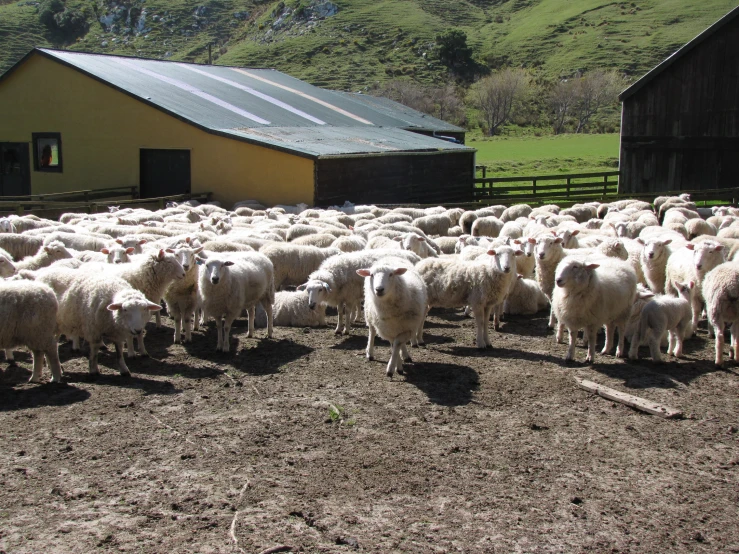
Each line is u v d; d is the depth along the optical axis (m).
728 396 8.68
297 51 129.00
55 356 8.99
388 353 10.58
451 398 8.55
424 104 104.69
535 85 112.31
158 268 10.49
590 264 9.50
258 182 28.41
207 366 9.83
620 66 112.50
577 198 35.16
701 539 5.62
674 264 12.21
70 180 33.59
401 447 7.17
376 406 8.27
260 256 11.58
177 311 11.12
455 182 37.19
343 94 47.81
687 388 8.95
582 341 11.37
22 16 149.00
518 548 5.45
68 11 149.75
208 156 29.39
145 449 7.04
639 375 9.45
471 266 10.82
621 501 6.19
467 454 7.04
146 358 10.24
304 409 8.14
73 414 7.93
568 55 120.88
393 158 31.81
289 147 27.19
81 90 32.44
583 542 5.55
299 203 27.38
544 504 6.11
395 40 132.38
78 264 11.72
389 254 11.97
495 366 9.87
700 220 17.97
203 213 22.42
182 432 7.46
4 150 35.88
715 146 32.56
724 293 9.55
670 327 10.07
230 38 147.00
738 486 6.48
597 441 7.38
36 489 6.23
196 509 5.92
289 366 9.82
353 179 29.31
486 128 101.69
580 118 101.00
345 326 11.96
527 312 13.32
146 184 31.55
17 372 9.54
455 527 5.72
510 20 148.88
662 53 114.38
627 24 129.25
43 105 33.81
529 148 74.00
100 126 32.22
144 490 6.23
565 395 8.69
